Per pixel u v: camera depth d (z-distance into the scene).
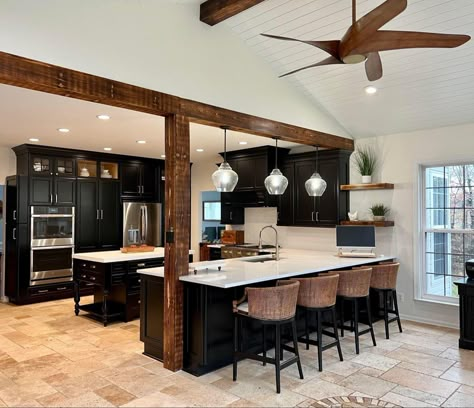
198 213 8.91
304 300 3.74
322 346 3.94
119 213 7.42
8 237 6.53
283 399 3.07
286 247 6.89
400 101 4.95
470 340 4.21
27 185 6.32
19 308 6.05
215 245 7.57
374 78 3.24
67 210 6.74
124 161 7.52
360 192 5.96
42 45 2.92
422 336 4.68
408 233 5.48
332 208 6.00
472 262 4.39
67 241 6.73
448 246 5.26
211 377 3.51
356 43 2.61
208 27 4.16
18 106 4.06
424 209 5.45
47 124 4.88
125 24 3.44
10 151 6.73
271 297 3.24
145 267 5.46
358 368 3.70
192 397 3.12
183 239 3.76
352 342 4.47
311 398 3.09
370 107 5.24
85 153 6.94
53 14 2.99
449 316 5.11
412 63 4.30
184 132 3.86
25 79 2.83
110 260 5.06
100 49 3.26
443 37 2.56
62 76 3.02
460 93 4.55
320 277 3.72
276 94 4.89
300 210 6.40
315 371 3.63
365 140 5.96
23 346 4.33
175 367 3.64
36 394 3.18
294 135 5.09
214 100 4.16
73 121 4.70
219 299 3.68
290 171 6.56
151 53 3.62
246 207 7.57
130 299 5.31
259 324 4.06
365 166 5.75
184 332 3.71
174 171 3.74
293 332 3.46
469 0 3.44
